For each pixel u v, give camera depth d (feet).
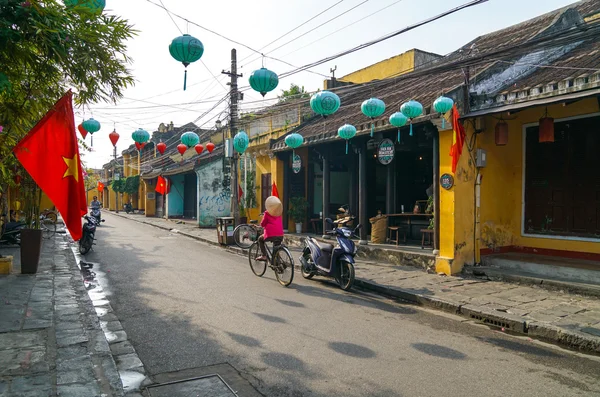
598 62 25.18
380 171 48.14
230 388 12.91
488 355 15.99
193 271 32.17
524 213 32.17
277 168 51.55
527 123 31.65
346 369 14.35
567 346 17.31
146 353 15.69
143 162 127.54
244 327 18.70
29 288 24.88
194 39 19.33
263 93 22.48
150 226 78.95
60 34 12.09
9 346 15.66
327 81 54.95
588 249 28.22
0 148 15.56
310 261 29.73
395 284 27.02
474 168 30.71
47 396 11.80
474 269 29.14
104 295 24.45
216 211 73.46
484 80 30.55
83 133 27.37
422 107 28.63
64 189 15.60
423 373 14.15
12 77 13.64
